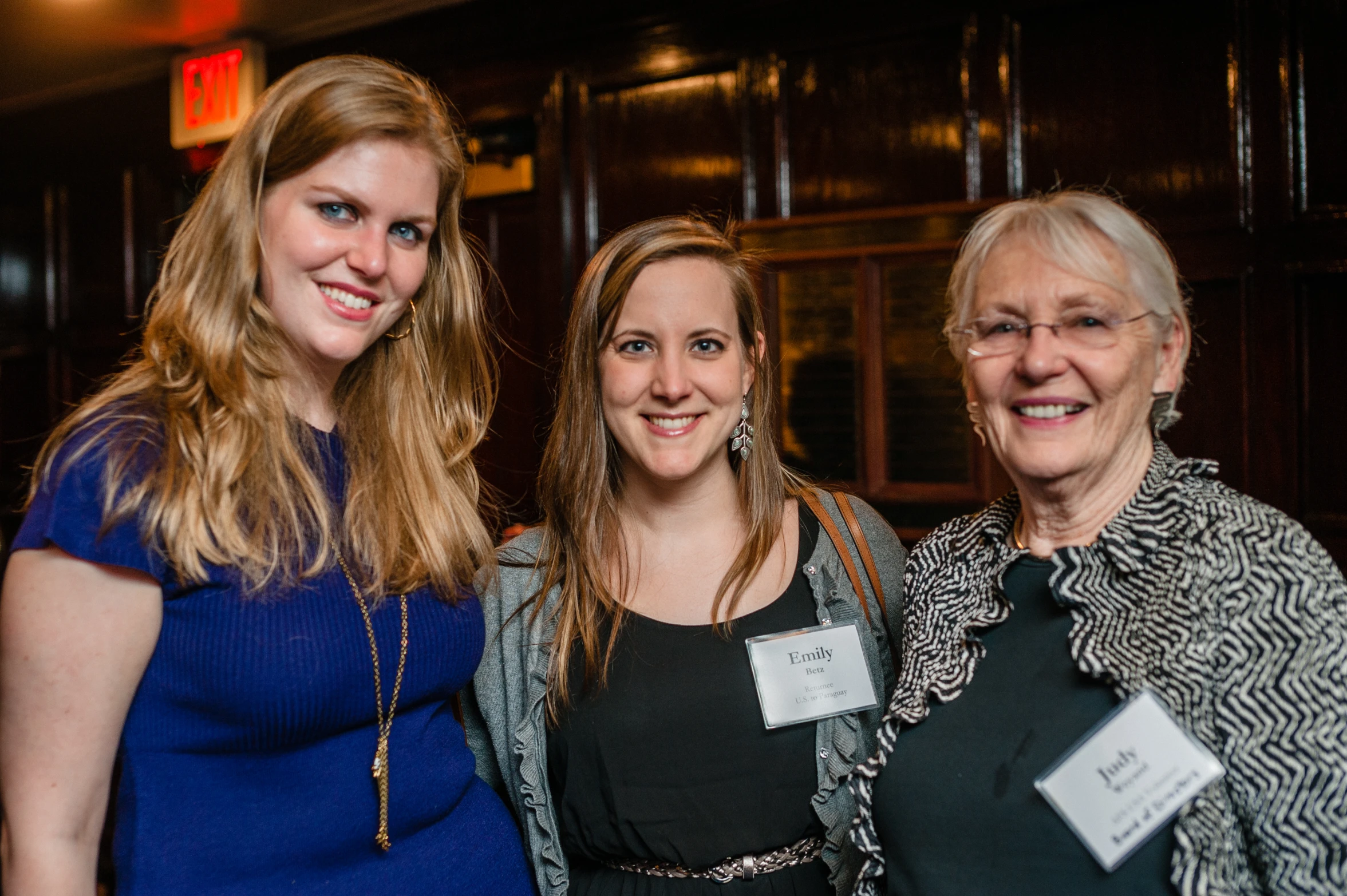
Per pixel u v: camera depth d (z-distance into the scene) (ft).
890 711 4.21
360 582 4.43
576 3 13.21
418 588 4.62
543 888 5.12
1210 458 10.22
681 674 5.10
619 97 13.24
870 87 11.67
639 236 5.28
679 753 4.98
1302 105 9.61
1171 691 3.45
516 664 5.36
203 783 3.99
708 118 12.61
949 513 10.73
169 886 3.86
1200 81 10.06
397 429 4.93
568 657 5.26
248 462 4.09
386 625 4.42
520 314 14.64
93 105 17.30
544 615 5.36
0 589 3.87
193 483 3.90
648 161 13.04
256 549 4.03
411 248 4.47
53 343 18.22
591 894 5.05
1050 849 3.62
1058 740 3.69
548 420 12.78
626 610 5.31
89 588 3.72
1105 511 3.92
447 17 14.20
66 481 3.75
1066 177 10.68
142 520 3.78
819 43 11.85
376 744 4.38
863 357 11.09
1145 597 3.64
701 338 5.13
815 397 11.39
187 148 16.37
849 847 4.87
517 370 14.65
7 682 3.73
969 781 3.84
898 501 10.92
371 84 4.26
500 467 13.14
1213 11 9.96
